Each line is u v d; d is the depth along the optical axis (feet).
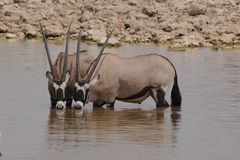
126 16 334.24
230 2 359.66
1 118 147.74
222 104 166.40
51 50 255.29
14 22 323.57
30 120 146.82
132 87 163.12
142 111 160.45
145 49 268.21
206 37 298.35
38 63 221.46
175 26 308.81
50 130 137.90
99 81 161.79
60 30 304.71
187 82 193.88
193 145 128.06
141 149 124.57
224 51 271.08
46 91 177.78
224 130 140.15
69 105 163.32
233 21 326.24
